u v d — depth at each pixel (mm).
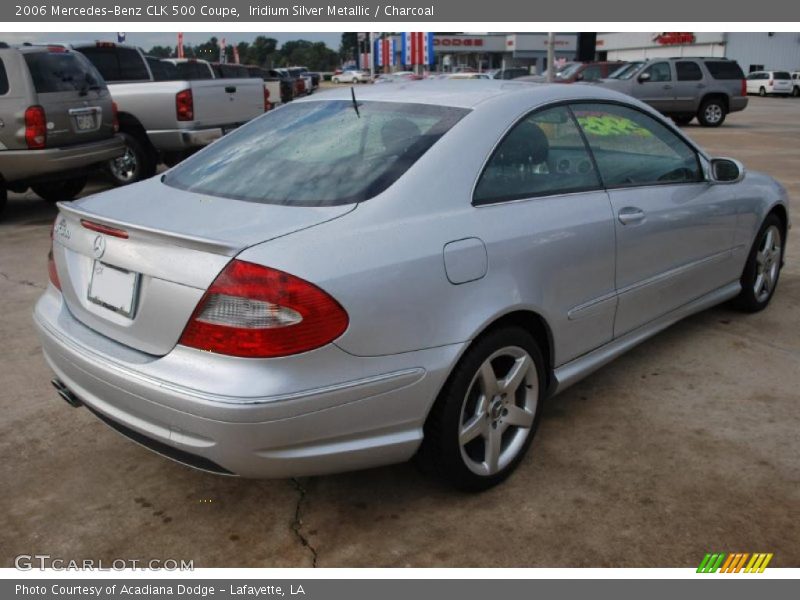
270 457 2365
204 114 10125
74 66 8148
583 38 25438
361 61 60188
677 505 2879
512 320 2969
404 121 3031
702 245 4113
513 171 3037
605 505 2889
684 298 4094
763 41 48656
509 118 3076
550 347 3180
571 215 3174
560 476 3086
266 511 2900
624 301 3557
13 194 10078
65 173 7980
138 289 2523
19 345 4512
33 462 3234
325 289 2340
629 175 3645
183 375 2355
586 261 3229
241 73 18844
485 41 62562
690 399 3742
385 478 3098
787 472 3082
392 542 2711
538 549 2656
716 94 19531
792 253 6379
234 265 2309
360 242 2475
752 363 4164
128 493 3018
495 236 2816
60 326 2863
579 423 3514
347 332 2385
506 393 2967
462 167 2838
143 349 2521
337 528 2791
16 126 7527
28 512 2893
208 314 2324
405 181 2699
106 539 2744
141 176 10047
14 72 7461
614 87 19719
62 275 2951
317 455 2441
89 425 3551
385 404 2525
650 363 4184
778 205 4840
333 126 3152
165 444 2469
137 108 9945
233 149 3285
